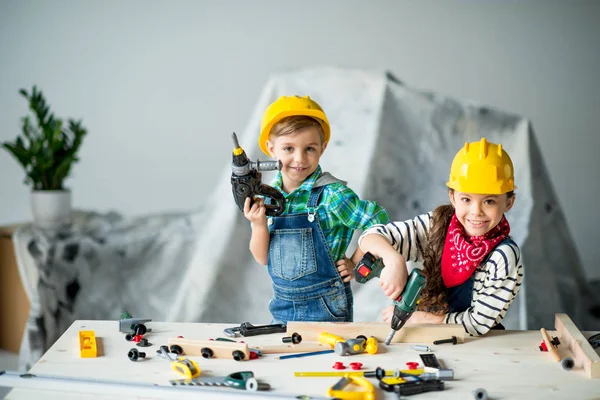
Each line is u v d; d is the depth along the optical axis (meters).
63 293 2.90
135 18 4.11
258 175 1.52
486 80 4.20
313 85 2.98
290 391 1.17
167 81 4.16
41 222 3.07
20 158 3.05
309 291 1.65
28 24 4.07
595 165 4.18
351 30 4.18
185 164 4.20
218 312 2.82
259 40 4.16
